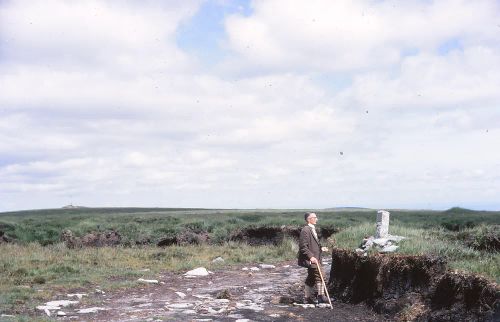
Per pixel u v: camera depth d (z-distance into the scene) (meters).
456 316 9.52
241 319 10.98
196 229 31.23
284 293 14.60
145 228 31.03
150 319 10.86
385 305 11.42
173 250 25.20
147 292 14.71
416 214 42.12
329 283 14.51
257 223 31.00
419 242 14.04
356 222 30.92
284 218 32.62
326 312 11.81
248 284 16.45
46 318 10.63
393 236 16.03
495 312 8.76
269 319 11.05
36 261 19.92
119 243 29.02
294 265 21.52
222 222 32.62
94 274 17.42
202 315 11.43
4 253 22.53
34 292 13.94
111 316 11.27
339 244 18.70
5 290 13.96
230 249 26.19
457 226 29.31
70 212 74.38
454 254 12.38
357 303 12.62
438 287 10.55
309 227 13.09
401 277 11.69
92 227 30.91
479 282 9.49
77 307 12.35
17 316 10.70
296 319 11.05
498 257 11.77
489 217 33.00
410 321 10.33
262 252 24.92
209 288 15.66
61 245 27.47
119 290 14.92
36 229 31.25
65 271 17.80
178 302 13.16
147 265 20.56
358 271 13.23
